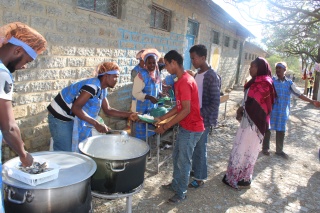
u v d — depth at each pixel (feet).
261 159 17.62
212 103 11.94
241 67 63.16
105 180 7.93
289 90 17.48
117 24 17.78
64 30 13.98
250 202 12.15
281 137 18.15
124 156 9.88
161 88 17.03
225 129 24.11
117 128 19.75
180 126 11.03
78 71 15.30
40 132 13.71
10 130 5.50
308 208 12.03
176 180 12.13
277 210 11.69
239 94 46.06
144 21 20.59
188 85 10.13
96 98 10.16
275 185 14.02
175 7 24.79
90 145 9.52
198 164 12.77
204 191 12.78
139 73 14.30
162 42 23.63
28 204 6.13
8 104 5.42
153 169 14.56
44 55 13.17
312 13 17.01
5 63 5.71
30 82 12.77
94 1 16.02
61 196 6.24
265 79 12.07
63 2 13.66
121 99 19.69
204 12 31.81
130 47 19.51
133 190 8.44
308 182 14.67
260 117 12.16
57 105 10.39
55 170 6.53
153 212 10.77
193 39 31.14
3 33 5.60
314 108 41.88
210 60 37.17
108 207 10.86
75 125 10.39
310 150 20.52
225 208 11.51
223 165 16.14
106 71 9.91
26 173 6.18
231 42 47.55
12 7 11.39
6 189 6.30
